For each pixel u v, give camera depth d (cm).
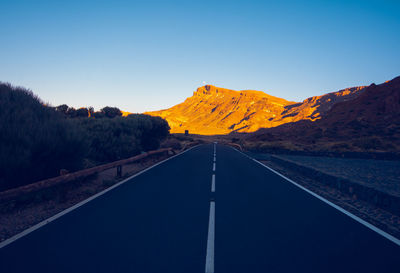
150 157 1823
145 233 429
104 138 1320
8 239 397
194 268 310
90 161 1115
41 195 665
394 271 306
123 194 735
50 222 482
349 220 512
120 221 492
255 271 303
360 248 374
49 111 865
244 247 375
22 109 778
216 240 401
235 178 1044
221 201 661
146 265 316
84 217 515
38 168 713
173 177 1048
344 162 1745
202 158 1984
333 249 370
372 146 3084
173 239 404
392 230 460
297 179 1052
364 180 945
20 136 675
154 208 588
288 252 358
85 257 337
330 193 791
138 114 2288
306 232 440
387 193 595
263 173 1212
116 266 313
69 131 829
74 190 795
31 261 324
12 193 471
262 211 571
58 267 309
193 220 502
